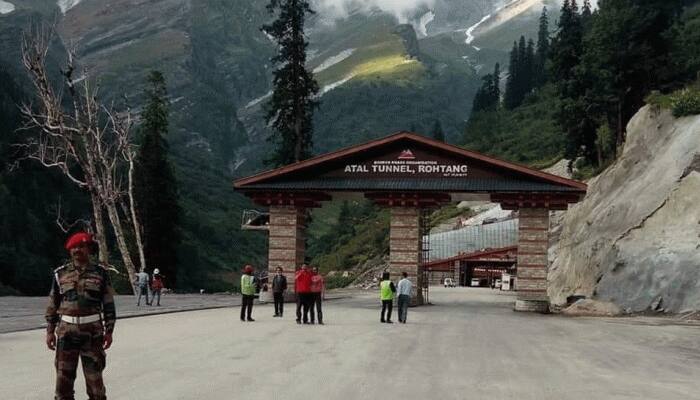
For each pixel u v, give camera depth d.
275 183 43.69
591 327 30.17
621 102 69.38
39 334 22.44
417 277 42.97
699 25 102.31
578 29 87.69
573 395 13.47
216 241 178.88
